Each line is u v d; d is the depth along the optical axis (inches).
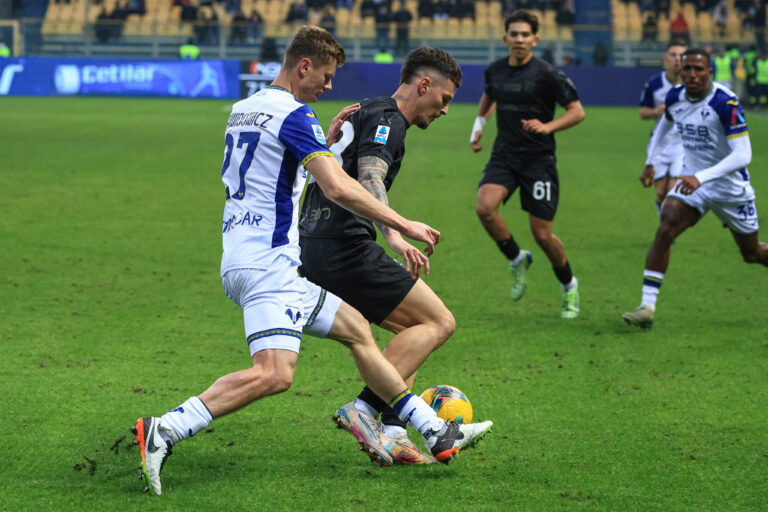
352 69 2471.7
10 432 327.6
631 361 434.0
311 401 369.1
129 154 1259.2
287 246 282.2
